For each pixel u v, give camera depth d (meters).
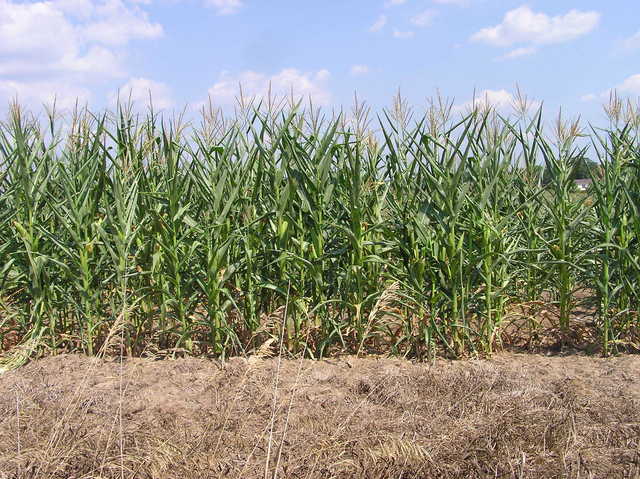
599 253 6.67
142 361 6.28
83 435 4.40
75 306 6.45
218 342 6.30
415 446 3.90
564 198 6.53
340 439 4.29
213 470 4.02
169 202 6.30
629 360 6.13
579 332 6.98
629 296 6.61
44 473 3.92
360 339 6.41
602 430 4.40
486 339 6.56
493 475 3.89
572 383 5.40
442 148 6.34
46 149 6.85
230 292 6.69
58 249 6.78
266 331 6.25
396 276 6.55
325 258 6.24
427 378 5.54
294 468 4.01
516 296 7.06
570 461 3.98
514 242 6.86
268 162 6.34
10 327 6.93
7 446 4.30
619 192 6.51
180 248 6.58
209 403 5.12
